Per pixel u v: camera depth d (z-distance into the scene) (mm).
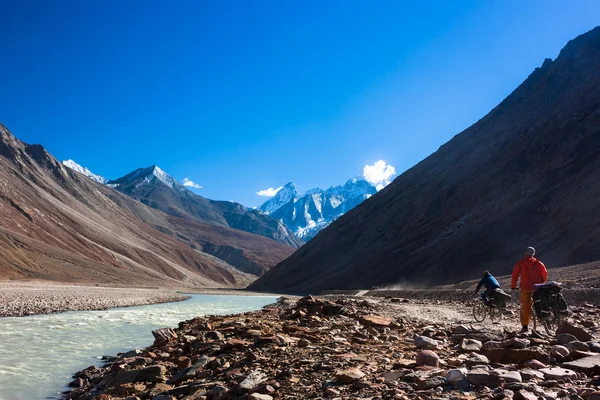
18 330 23812
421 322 14953
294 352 9570
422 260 80250
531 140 95188
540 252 56594
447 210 99938
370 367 7363
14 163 188625
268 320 16438
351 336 11414
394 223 115750
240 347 10789
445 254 75250
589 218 55750
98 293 63062
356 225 134125
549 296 10906
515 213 71312
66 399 10484
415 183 127250
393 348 9328
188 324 19672
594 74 101812
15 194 149250
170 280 164250
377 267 92875
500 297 14477
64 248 138750
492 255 65688
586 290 22250
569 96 99812
